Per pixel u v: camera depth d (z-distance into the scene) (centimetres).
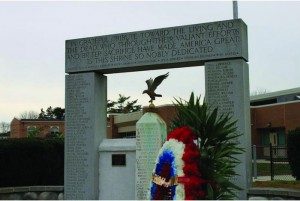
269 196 1047
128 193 1247
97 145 1292
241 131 1102
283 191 1020
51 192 1315
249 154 1141
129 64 1253
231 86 1130
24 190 1296
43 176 1427
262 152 2994
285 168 1920
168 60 1206
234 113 1117
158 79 1111
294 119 3747
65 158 1307
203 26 1175
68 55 1337
